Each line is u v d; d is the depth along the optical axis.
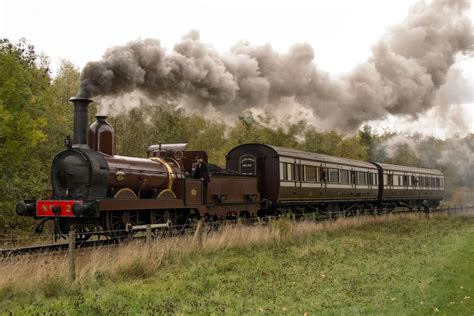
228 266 11.49
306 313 7.60
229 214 19.33
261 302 8.47
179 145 17.16
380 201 31.72
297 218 22.81
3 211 18.42
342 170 26.84
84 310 7.78
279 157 21.25
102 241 13.55
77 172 13.09
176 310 7.91
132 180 14.28
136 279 10.14
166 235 13.68
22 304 8.12
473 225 23.94
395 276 10.42
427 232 20.30
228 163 22.31
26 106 18.25
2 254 10.12
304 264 12.03
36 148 21.59
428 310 7.73
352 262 12.36
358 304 8.20
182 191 16.08
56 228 12.84
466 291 8.95
